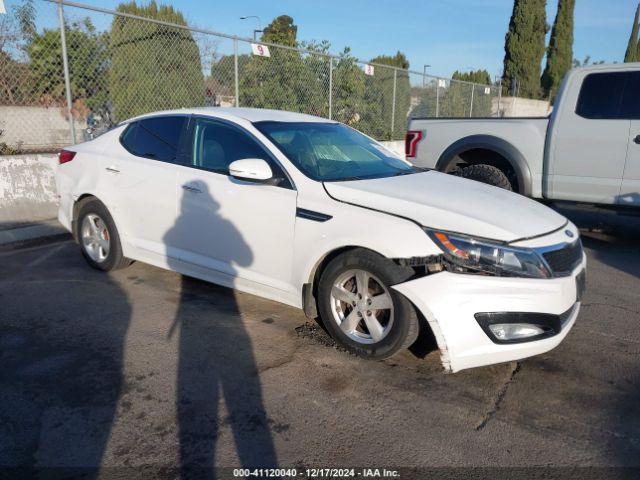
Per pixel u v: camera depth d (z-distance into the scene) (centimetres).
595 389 327
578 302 351
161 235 457
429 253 314
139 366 341
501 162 707
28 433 273
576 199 634
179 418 288
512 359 317
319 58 1155
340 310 363
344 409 300
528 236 321
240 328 400
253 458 258
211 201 414
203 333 391
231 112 447
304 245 364
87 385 318
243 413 294
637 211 600
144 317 417
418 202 342
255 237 391
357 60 1170
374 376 335
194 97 888
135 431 276
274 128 425
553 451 268
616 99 592
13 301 445
